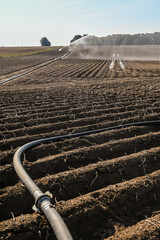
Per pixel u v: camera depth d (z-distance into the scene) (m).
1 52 54.69
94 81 14.70
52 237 2.41
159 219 2.55
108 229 2.54
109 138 4.68
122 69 21.41
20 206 2.85
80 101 8.04
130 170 3.54
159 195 3.04
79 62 30.25
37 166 3.60
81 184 3.21
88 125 5.34
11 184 3.35
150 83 12.46
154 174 3.34
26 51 56.59
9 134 4.96
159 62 28.52
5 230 2.40
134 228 2.44
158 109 6.65
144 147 4.34
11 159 3.91
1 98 8.99
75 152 3.97
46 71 21.30
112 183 3.32
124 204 2.85
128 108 6.86
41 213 2.61
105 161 3.67
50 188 3.11
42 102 8.09
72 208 2.67
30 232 2.41
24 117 6.13
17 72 20.77
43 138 4.71
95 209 2.69
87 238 2.46
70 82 14.69
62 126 5.45
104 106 7.21
